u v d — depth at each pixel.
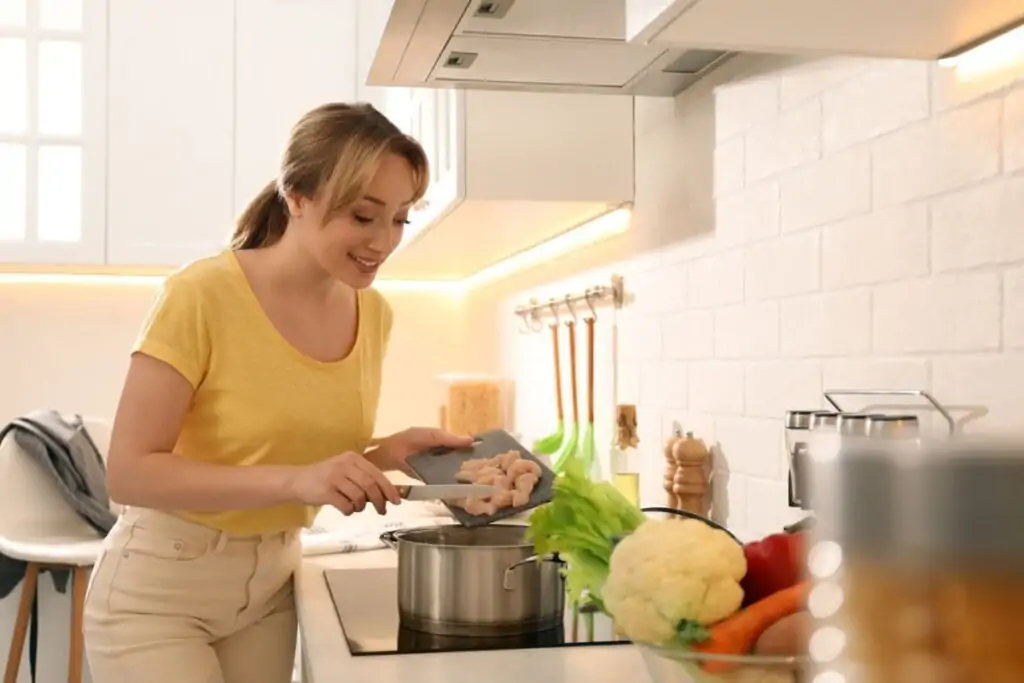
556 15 1.35
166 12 3.22
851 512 0.38
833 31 0.95
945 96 1.04
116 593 1.44
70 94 3.22
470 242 2.56
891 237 1.14
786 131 1.38
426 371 3.75
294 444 1.46
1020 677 0.34
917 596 0.36
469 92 1.88
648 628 0.76
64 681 2.59
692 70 1.62
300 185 1.37
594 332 2.22
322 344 1.52
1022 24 0.93
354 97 3.31
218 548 1.44
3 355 3.43
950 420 1.03
